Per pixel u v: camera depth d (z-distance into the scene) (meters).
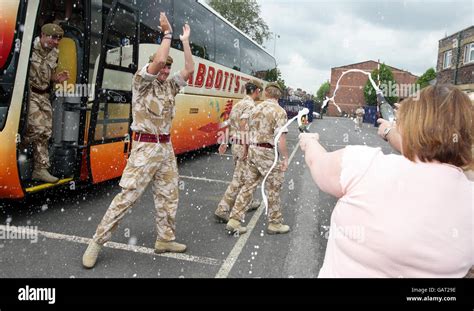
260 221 5.30
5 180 4.45
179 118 8.80
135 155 3.64
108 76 5.69
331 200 6.75
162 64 3.42
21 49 4.42
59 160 5.49
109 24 5.36
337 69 56.69
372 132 24.70
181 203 6.00
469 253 1.29
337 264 1.40
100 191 6.46
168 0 7.72
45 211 5.16
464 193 1.30
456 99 1.33
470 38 23.48
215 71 10.75
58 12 5.57
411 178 1.30
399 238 1.26
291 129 21.84
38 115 4.96
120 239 4.35
